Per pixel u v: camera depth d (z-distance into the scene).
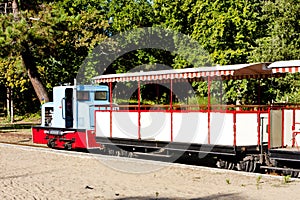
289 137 14.15
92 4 39.88
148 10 39.47
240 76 15.74
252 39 29.97
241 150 13.84
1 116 53.00
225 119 14.16
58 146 21.22
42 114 22.75
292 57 23.73
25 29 25.53
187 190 11.31
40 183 12.50
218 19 29.34
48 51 28.70
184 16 35.44
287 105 15.60
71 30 29.08
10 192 11.38
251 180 12.55
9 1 29.17
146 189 11.51
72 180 12.90
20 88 46.03
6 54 25.86
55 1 32.16
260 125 14.11
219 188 11.51
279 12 24.08
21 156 18.36
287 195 10.55
